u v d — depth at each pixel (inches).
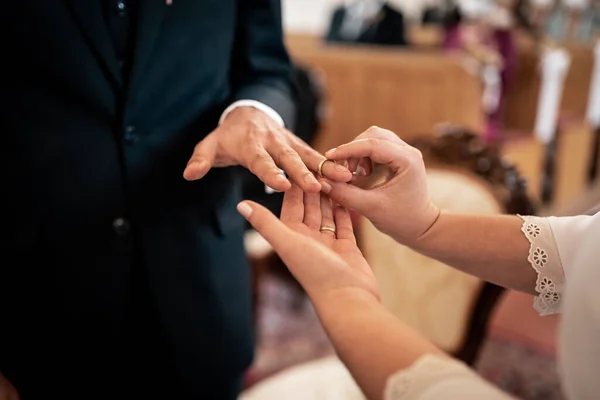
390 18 159.3
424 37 170.4
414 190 30.5
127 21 36.1
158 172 38.6
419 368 22.5
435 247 31.8
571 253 29.9
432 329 53.5
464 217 31.8
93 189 37.2
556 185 149.7
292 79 43.9
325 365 51.7
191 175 32.4
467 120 124.3
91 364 41.3
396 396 22.3
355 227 53.2
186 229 40.1
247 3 41.3
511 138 139.9
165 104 37.8
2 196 37.0
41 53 34.5
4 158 36.4
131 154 37.6
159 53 36.5
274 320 97.8
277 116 37.4
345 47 150.1
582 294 22.1
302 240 25.8
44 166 36.2
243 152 32.9
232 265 43.0
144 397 44.0
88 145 36.6
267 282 109.1
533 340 82.8
